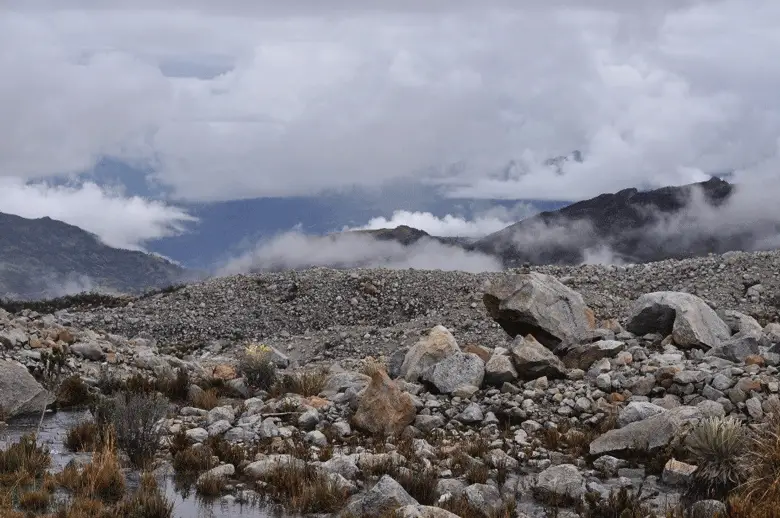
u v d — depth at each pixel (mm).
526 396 16812
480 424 15953
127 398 16844
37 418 17031
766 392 14898
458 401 17016
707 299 32875
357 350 32500
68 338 24812
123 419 13750
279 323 41938
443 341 20000
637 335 21484
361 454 13359
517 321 20641
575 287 37062
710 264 37031
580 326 20641
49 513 10336
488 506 11031
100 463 12031
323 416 16922
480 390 17625
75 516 10023
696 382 15750
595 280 37875
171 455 14016
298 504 11250
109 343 26641
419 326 34562
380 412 15695
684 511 10438
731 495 10414
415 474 12094
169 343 40375
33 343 22766
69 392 18844
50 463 12906
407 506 10062
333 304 42812
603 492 11609
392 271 46500
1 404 16969
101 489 11539
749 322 22219
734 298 32812
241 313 43469
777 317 29516
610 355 18594
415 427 15883
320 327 40750
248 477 12727
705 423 11789
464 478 12617
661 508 10961
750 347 17781
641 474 12633
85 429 14641
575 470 12102
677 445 12953
